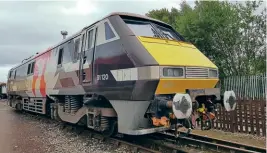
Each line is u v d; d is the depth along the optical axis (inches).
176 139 340.8
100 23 333.4
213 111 320.8
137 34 303.0
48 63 520.1
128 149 306.7
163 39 310.5
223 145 296.4
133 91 271.9
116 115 315.9
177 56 289.3
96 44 336.5
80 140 374.9
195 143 316.8
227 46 774.5
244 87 607.5
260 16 776.9
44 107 554.6
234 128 420.2
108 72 308.0
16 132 466.9
